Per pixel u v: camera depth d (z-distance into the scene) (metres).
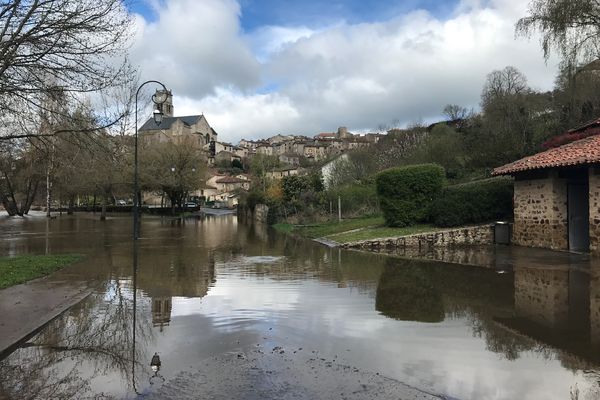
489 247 16.25
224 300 8.16
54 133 10.38
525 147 28.14
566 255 13.47
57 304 7.70
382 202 20.08
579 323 6.44
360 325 6.46
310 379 4.52
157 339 5.91
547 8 21.23
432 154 33.84
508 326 6.34
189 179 50.38
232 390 4.28
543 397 4.09
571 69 21.91
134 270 11.70
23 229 28.02
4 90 9.04
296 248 17.53
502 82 43.44
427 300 8.04
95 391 4.36
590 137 16.16
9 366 5.06
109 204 64.69
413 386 4.34
